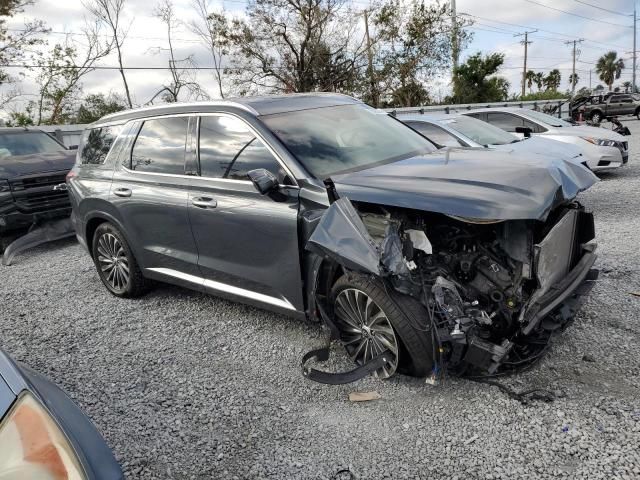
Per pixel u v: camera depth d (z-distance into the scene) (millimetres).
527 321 3123
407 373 3420
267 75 29109
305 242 3654
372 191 3365
